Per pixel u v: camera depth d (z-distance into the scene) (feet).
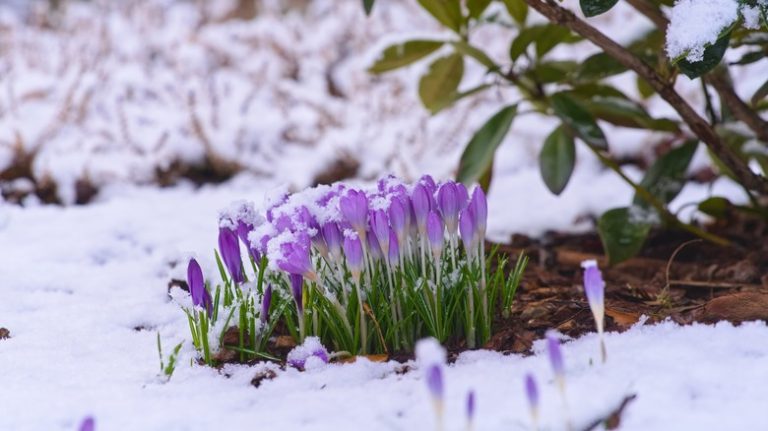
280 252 10.21
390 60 16.38
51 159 22.36
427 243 11.48
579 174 23.79
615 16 29.71
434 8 15.62
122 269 15.48
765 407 8.55
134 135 25.18
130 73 29.22
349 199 10.34
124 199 21.56
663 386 9.05
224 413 9.29
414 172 22.56
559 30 15.51
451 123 25.32
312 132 26.48
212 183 23.99
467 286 10.87
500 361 10.28
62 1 37.83
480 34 31.83
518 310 12.16
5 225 18.67
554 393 9.07
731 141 16.07
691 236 17.61
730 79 15.42
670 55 10.98
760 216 16.35
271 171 24.38
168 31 34.83
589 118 15.46
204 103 27.27
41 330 12.32
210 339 10.92
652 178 16.39
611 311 11.76
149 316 12.91
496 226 19.52
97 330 12.30
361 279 11.34
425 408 9.08
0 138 22.63
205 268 12.25
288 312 11.03
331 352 11.20
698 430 8.21
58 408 9.53
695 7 10.71
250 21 40.86
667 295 13.08
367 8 13.96
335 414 9.09
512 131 26.11
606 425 8.56
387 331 10.98
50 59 30.81
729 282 14.42
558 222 19.72
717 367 9.48
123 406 9.54
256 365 10.69
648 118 16.14
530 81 16.78
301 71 31.50
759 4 10.55
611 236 15.39
